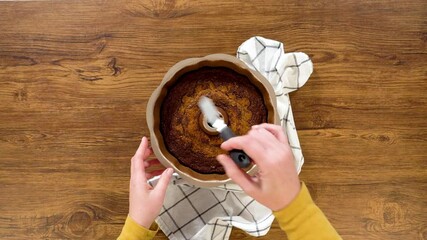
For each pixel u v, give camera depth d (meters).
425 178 1.25
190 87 1.08
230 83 1.08
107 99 1.25
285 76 1.23
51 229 1.26
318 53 1.26
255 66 1.23
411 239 1.25
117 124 1.25
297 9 1.25
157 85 1.25
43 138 1.25
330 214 1.25
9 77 1.25
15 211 1.26
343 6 1.25
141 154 1.10
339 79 1.25
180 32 1.25
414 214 1.25
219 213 1.26
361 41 1.25
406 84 1.25
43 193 1.26
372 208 1.25
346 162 1.25
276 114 1.06
